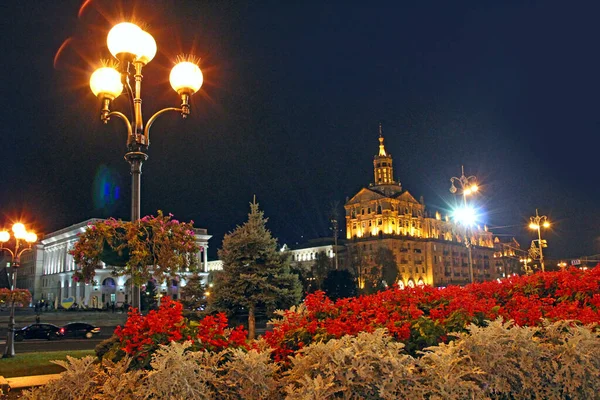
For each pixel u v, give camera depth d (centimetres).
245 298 2336
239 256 2398
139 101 1026
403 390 492
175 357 484
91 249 888
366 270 8919
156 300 4406
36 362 1683
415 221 10581
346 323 671
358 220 10456
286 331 708
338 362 496
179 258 941
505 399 553
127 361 529
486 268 11994
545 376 566
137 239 898
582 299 827
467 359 549
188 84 1060
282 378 546
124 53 1007
